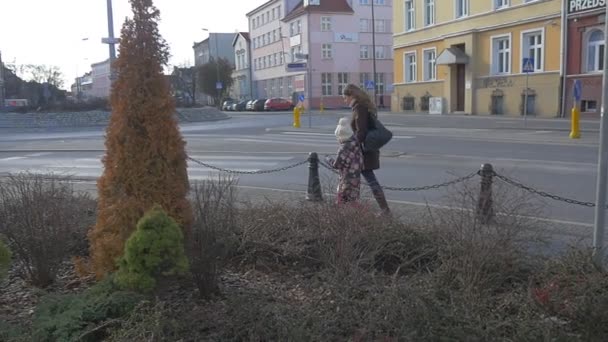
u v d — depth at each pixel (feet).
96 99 138.62
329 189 23.34
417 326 10.60
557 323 11.05
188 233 14.64
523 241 14.94
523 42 112.27
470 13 125.18
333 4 244.42
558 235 20.47
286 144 66.74
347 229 15.69
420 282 12.75
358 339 10.74
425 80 144.87
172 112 15.02
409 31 148.97
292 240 16.92
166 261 12.98
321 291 13.47
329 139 72.64
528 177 37.50
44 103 135.74
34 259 16.31
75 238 18.58
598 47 96.68
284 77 276.00
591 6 95.81
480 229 14.29
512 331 10.80
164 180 14.66
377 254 15.64
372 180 23.47
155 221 12.95
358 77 249.75
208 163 50.55
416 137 69.67
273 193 32.55
